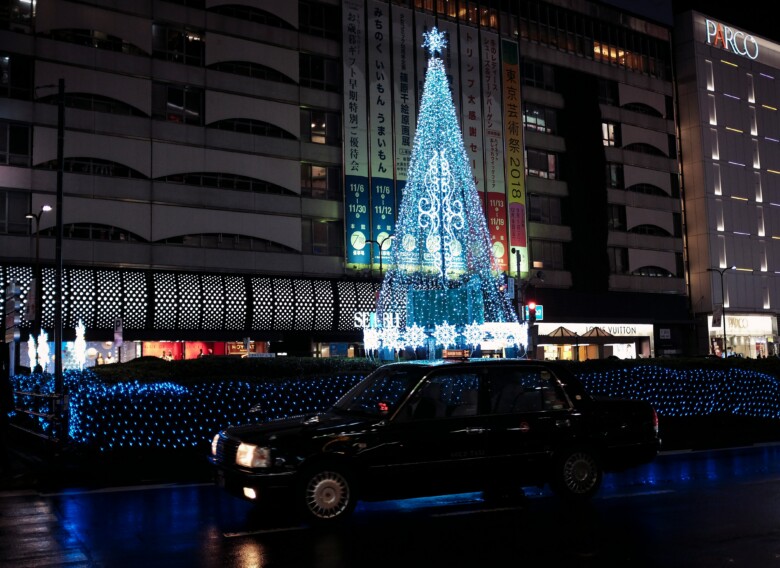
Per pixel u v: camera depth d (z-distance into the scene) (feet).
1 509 29.14
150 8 144.15
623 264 206.18
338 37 166.09
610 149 207.31
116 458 39.73
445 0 180.86
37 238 122.21
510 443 28.30
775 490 32.01
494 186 181.47
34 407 48.49
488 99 183.32
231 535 24.38
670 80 225.97
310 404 45.09
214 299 143.23
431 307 90.53
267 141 155.33
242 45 153.99
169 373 50.83
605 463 30.01
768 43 247.70
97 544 23.39
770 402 59.41
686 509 28.09
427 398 27.89
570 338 187.62
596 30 210.18
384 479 26.43
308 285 155.12
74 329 128.98
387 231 165.99
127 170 139.54
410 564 20.76
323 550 22.34
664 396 55.26
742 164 232.12
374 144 166.71
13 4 131.34
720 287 219.20
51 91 133.28
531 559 21.24
